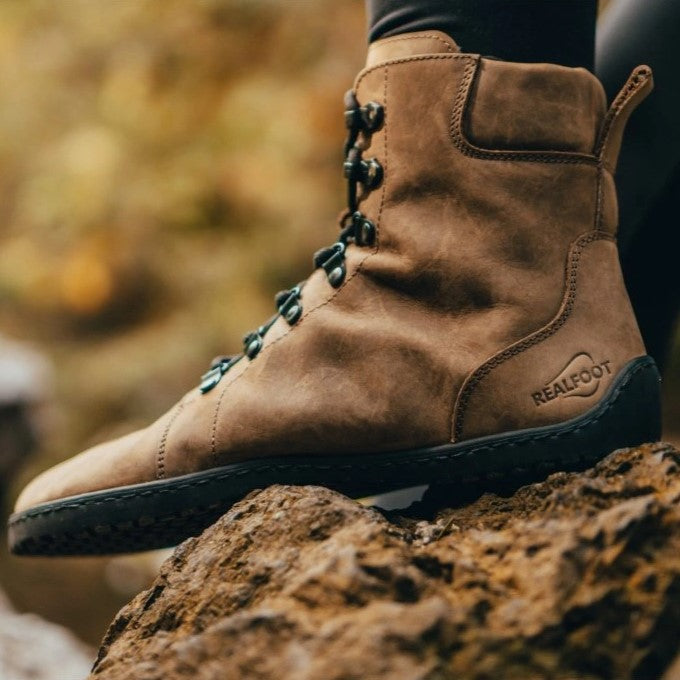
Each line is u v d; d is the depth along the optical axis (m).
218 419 0.75
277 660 0.65
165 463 0.76
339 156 3.27
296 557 0.69
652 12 0.80
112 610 1.86
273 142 3.27
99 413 2.82
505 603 0.65
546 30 0.74
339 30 3.33
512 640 0.64
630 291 0.81
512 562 0.67
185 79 3.46
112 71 3.58
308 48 3.34
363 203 0.76
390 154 0.75
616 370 0.73
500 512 0.72
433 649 0.64
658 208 0.79
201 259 3.26
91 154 3.36
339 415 0.74
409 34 0.75
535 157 0.74
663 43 0.79
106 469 0.77
